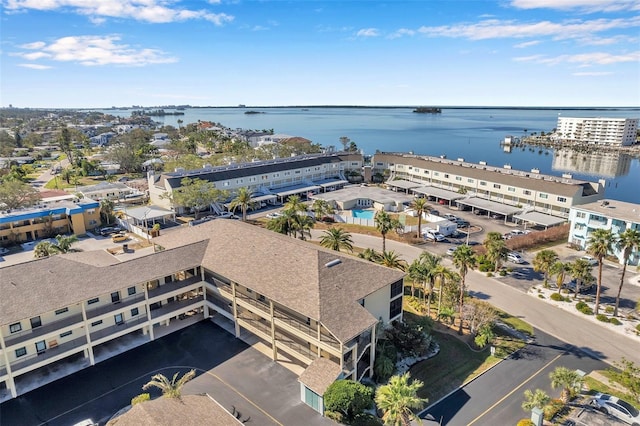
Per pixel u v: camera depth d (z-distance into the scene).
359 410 36.38
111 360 44.88
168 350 46.66
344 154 144.50
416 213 101.19
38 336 39.62
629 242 51.22
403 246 81.25
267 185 117.62
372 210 107.62
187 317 53.69
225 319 53.47
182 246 52.59
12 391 39.00
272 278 44.44
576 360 45.69
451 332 51.44
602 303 58.28
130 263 47.41
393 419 29.62
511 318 54.44
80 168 161.88
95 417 36.81
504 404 38.88
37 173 165.25
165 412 29.52
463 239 85.06
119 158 166.12
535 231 87.06
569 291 61.56
